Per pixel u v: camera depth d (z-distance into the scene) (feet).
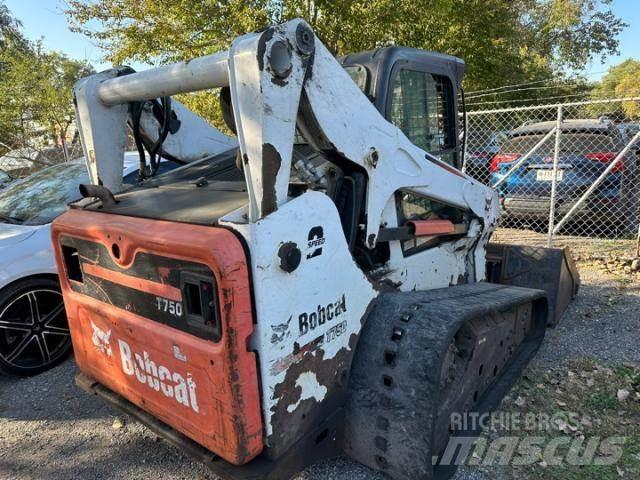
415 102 10.18
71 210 9.07
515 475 8.34
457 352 8.45
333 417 7.47
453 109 11.37
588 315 14.66
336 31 24.34
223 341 6.14
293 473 6.88
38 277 12.66
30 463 9.29
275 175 6.30
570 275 14.93
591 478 8.23
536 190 22.49
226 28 25.64
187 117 11.58
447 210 10.96
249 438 6.40
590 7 79.92
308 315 6.85
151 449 9.57
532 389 10.82
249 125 6.16
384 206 8.54
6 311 12.26
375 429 7.42
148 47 27.58
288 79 6.30
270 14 24.72
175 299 6.81
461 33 38.34
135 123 10.08
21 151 39.42
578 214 21.85
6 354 12.29
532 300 10.91
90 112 9.14
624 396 10.45
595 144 21.44
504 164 23.53
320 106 6.95
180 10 25.71
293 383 6.76
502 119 36.22
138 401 8.00
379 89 9.00
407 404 7.16
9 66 40.45
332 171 8.01
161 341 7.11
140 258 7.22
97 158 9.39
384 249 9.23
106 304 8.21
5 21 64.80
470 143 26.50
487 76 46.11
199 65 6.91
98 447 9.69
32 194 15.15
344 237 7.36
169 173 10.25
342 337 7.49
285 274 6.44
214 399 6.51
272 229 6.22
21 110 37.91
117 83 8.52
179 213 7.28
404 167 8.89
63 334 13.16
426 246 10.37
